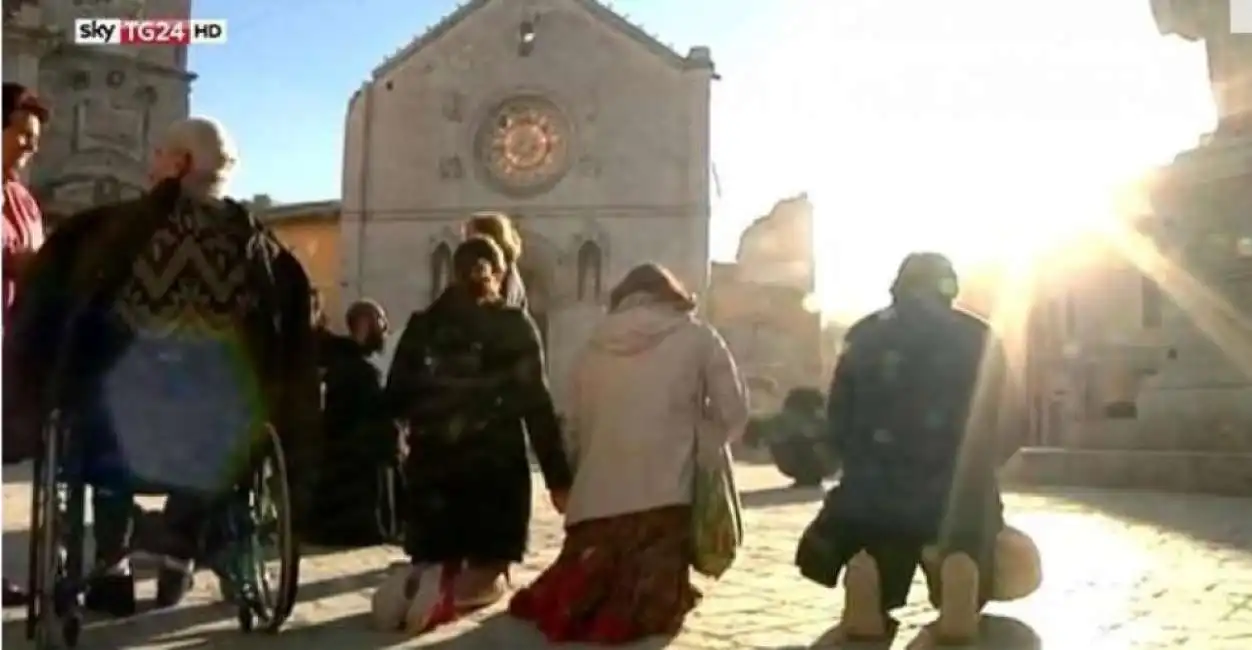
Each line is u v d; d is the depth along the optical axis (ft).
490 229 24.95
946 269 21.02
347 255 155.74
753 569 28.35
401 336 22.63
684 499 20.58
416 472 21.66
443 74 157.38
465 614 21.67
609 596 19.80
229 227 18.51
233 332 18.33
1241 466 51.98
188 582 22.57
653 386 20.84
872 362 20.59
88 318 17.47
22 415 17.37
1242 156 53.31
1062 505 46.62
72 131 139.85
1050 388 92.22
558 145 154.10
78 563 18.17
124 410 17.66
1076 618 21.42
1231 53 53.21
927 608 23.11
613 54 154.61
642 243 151.53
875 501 20.20
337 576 26.78
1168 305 58.80
